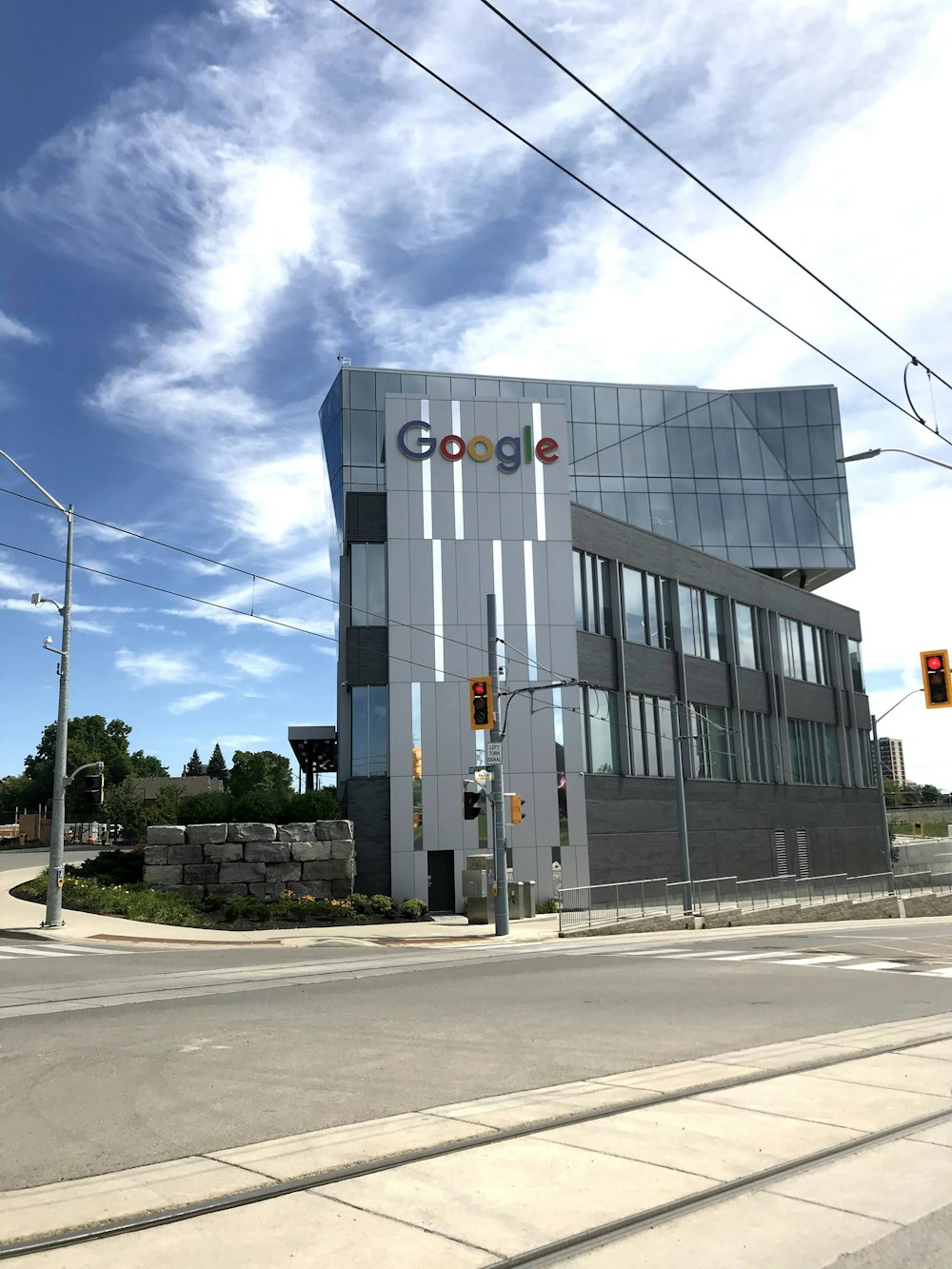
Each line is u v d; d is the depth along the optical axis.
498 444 37.31
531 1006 12.56
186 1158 6.18
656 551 42.09
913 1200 5.38
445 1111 7.23
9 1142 6.54
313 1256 4.61
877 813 55.50
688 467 51.47
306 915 28.31
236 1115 7.21
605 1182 5.60
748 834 44.41
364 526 36.88
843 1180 5.69
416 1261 4.54
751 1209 5.23
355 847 33.97
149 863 29.69
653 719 40.66
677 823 40.25
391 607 35.50
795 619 51.16
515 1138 6.51
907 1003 12.95
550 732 35.75
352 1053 9.47
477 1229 4.93
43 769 99.19
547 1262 4.57
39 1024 11.16
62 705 25.88
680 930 30.11
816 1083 8.16
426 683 35.19
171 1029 10.81
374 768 34.94
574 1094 7.73
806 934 27.34
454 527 36.47
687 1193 5.43
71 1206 5.26
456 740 35.00
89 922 25.98
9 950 20.98
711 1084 8.04
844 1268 4.54
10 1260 4.58
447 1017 11.69
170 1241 4.79
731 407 52.97
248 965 18.20
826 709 52.69
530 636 36.25
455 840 34.34
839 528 52.16
